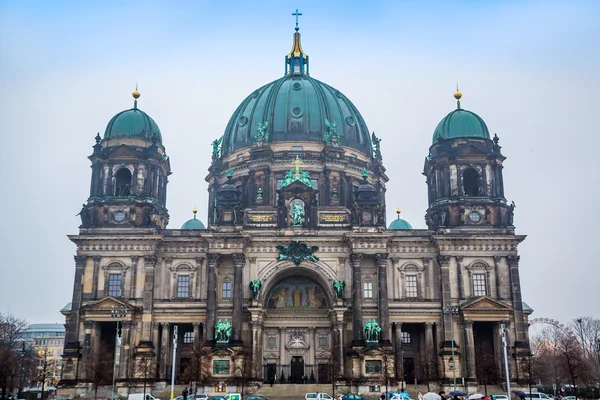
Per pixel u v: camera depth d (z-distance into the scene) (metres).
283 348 113.00
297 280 116.50
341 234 110.00
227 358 101.44
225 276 109.50
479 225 112.06
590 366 138.62
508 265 109.50
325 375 111.81
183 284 109.69
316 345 113.25
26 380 163.25
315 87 137.12
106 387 102.44
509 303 107.75
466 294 108.38
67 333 113.19
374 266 110.19
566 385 143.12
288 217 111.62
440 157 116.06
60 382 101.75
